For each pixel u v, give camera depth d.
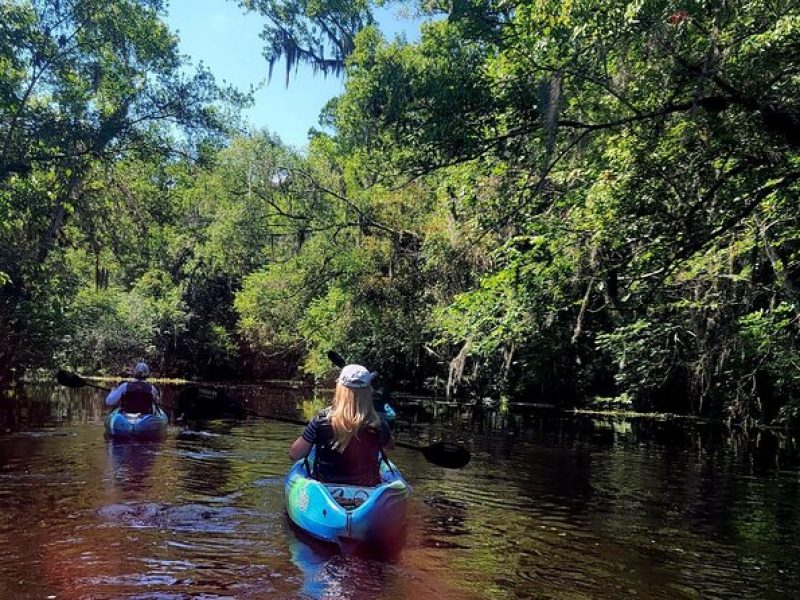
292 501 5.73
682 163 9.22
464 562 5.01
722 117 8.35
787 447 13.45
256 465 8.77
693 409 21.05
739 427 17.72
